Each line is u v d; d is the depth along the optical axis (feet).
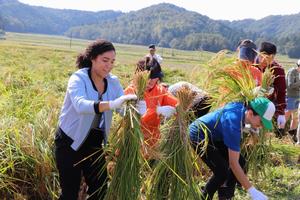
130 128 13.20
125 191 13.41
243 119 14.34
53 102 20.83
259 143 17.98
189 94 14.42
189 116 15.23
